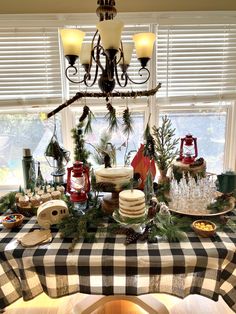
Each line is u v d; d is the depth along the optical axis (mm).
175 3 2061
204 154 2434
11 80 2162
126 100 2232
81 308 1523
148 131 1653
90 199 1537
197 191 1438
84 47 1420
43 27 2074
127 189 1373
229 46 2152
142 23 2078
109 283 1149
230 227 1287
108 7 1232
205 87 2229
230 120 2355
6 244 1186
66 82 2207
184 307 1663
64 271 1111
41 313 1640
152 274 1104
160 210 1299
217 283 1133
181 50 2148
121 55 1368
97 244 1177
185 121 2369
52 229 1319
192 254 1093
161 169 1743
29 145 2385
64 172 1846
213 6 2076
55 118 2320
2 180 2428
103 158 1659
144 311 1646
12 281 1253
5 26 2066
